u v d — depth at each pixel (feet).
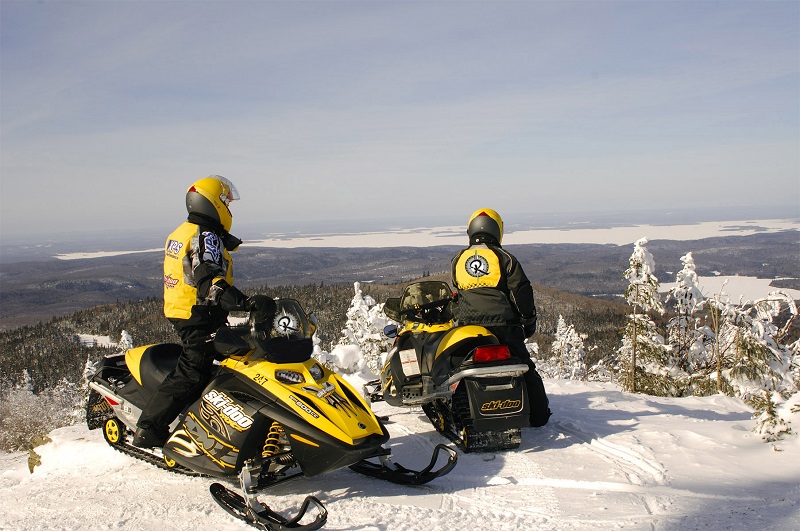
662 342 37.68
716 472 14.96
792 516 11.66
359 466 16.16
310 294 405.80
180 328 15.83
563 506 13.33
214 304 15.78
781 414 17.20
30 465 19.74
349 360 34.42
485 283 18.89
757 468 15.11
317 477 15.98
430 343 19.17
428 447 18.49
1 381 158.71
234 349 14.92
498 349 17.42
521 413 17.46
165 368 17.39
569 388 27.73
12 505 15.19
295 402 14.29
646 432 18.62
